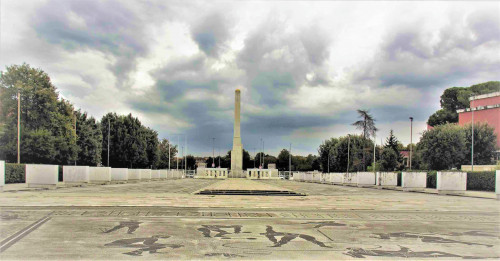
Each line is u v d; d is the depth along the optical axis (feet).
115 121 310.04
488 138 189.67
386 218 51.08
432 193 113.09
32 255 27.91
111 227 40.27
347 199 86.12
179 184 163.32
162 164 427.74
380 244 33.47
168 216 49.70
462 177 108.17
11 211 52.54
